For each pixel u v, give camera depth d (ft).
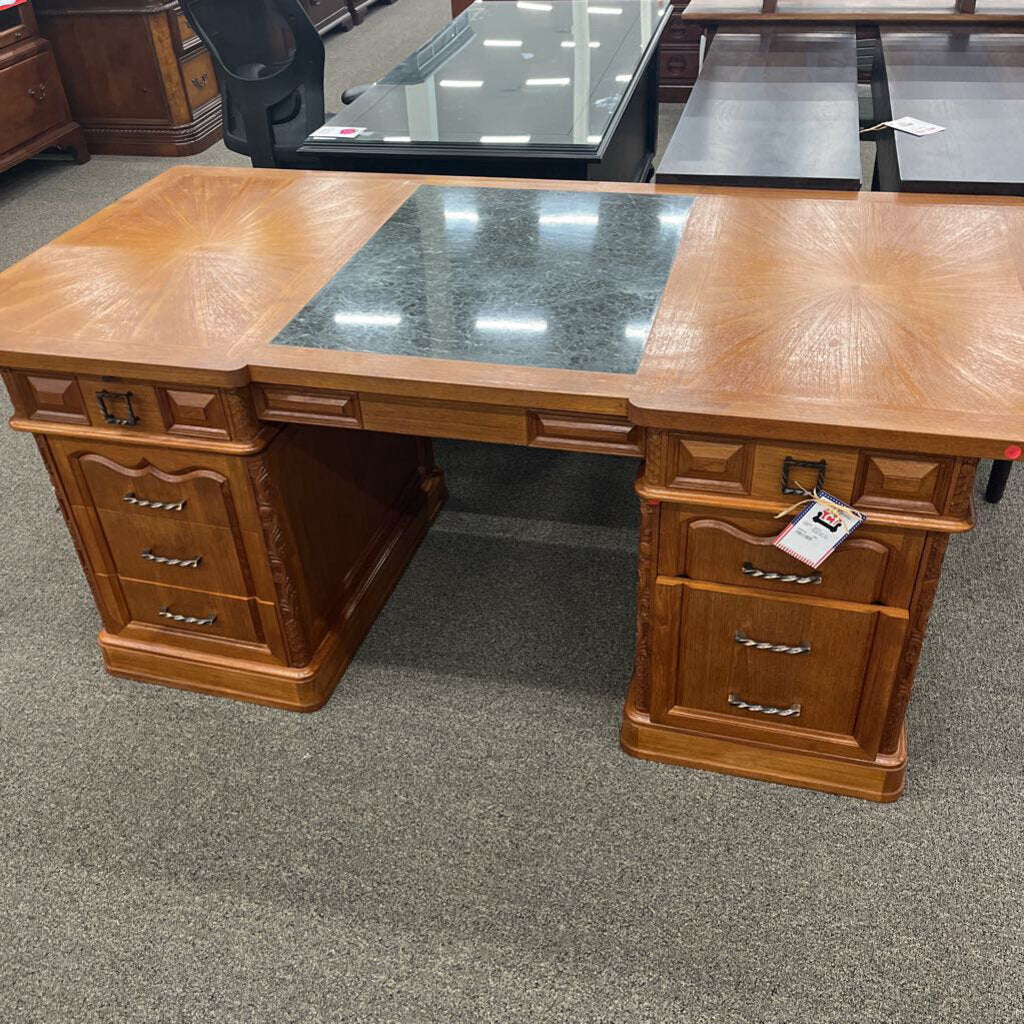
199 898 6.32
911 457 5.15
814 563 5.47
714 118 8.84
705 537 5.85
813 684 6.32
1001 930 5.93
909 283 6.18
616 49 11.83
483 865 6.44
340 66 21.59
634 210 7.41
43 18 16.90
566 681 7.77
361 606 8.11
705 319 5.95
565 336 5.93
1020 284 6.10
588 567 8.91
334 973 5.87
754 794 6.82
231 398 6.06
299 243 7.26
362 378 5.72
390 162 9.45
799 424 5.04
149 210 7.89
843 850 6.42
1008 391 5.16
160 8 16.71
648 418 5.28
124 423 6.43
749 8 11.58
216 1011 5.71
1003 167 7.45
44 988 5.86
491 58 11.75
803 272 6.37
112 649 7.82
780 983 5.72
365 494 8.11
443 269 6.79
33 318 6.46
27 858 6.61
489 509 9.71
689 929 6.01
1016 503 9.44
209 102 18.57
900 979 5.71
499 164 9.16
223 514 6.71
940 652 7.86
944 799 6.72
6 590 8.93
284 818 6.80
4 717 7.66
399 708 7.59
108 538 7.18
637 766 7.06
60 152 18.45
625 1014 5.60
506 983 5.77
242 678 7.57
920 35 10.83
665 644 6.41
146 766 7.22
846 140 8.17
